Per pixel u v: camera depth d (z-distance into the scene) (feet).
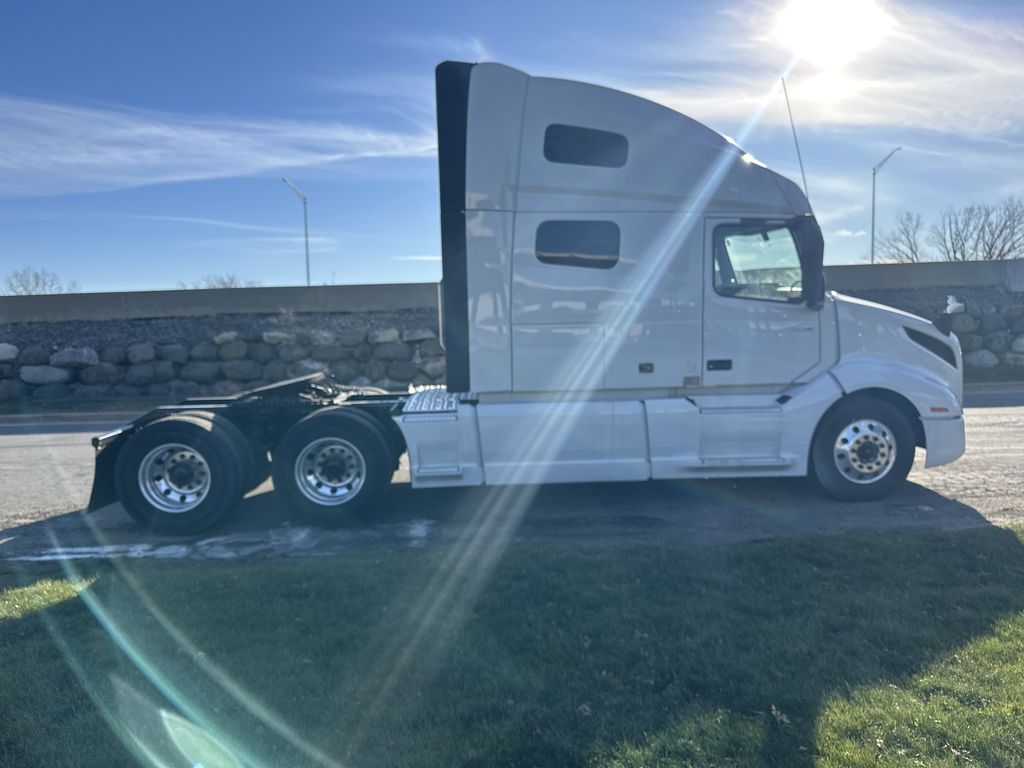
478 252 21.34
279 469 21.90
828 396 21.89
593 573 15.49
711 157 21.52
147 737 9.98
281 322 58.18
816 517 21.11
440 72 20.88
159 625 13.41
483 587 14.92
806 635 12.26
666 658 11.67
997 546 16.57
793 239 22.06
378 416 22.97
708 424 21.72
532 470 21.83
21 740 9.94
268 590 15.10
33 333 57.00
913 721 9.70
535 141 21.07
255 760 9.48
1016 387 51.85
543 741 9.65
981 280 60.95
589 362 21.75
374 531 21.40
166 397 53.06
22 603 14.61
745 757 9.15
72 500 26.08
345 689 11.08
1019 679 10.66
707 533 19.90
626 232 21.45
